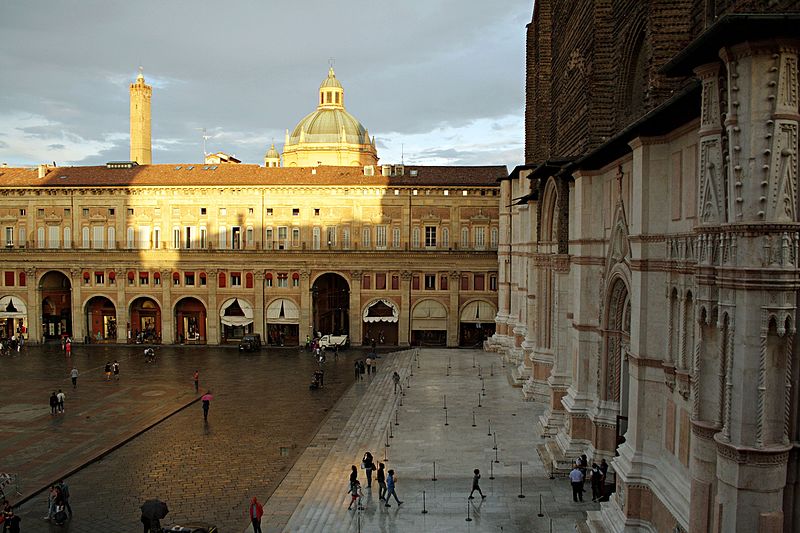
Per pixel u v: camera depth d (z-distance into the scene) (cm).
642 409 2192
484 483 3025
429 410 4428
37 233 8631
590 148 2956
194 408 5156
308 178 8575
